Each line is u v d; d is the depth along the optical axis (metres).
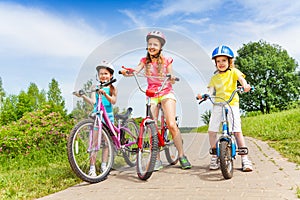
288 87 41.22
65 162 6.54
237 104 5.09
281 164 5.21
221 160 4.29
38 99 39.91
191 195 3.74
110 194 3.93
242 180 4.30
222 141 4.46
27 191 4.24
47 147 7.41
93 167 4.61
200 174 4.77
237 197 3.57
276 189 3.79
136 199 3.69
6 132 7.62
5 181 4.80
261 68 41.34
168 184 4.28
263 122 12.52
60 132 7.87
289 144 7.28
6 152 7.12
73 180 4.66
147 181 4.49
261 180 4.25
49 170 5.48
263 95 40.72
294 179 4.20
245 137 9.80
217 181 4.32
